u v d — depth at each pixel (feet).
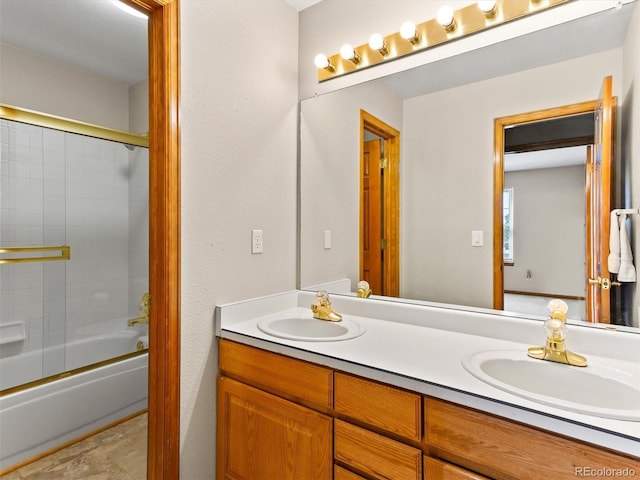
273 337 4.24
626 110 3.75
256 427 4.26
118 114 9.33
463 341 4.13
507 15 4.37
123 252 9.36
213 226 4.68
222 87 4.79
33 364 7.52
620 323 3.73
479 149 4.65
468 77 4.71
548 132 4.18
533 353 3.58
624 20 3.77
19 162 7.67
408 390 3.10
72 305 8.35
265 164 5.52
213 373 4.72
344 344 4.00
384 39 5.30
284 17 5.91
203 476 4.58
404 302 5.22
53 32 7.04
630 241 3.71
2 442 5.45
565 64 4.08
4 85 7.39
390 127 5.34
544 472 2.44
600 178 3.87
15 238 7.63
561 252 4.09
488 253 4.59
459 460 2.84
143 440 6.42
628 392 2.90
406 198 5.24
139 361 7.41
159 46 4.11
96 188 8.84
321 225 5.99
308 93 6.12
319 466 3.67
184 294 4.32
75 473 5.49
